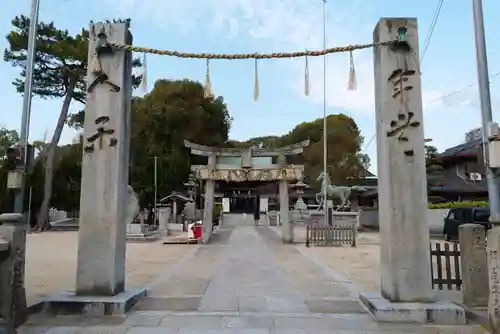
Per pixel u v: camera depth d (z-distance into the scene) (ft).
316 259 44.24
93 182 22.35
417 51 22.15
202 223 69.46
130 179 134.62
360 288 27.63
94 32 23.20
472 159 100.37
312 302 23.31
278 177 65.77
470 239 21.83
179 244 63.16
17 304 18.25
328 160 170.30
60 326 18.60
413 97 21.81
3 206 64.59
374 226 103.55
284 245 61.16
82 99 103.55
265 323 19.20
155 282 29.50
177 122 142.00
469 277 21.52
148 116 141.59
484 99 22.11
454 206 83.71
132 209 76.23
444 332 18.04
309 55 22.84
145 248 56.70
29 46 24.30
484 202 76.64
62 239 71.87
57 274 32.99
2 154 102.83
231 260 43.06
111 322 19.24
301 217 119.75
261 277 32.01
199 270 35.73
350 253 50.47
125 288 24.85
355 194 131.85
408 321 19.39
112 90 22.89
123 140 23.16
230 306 22.38
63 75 97.14
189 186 120.16
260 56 22.86
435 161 110.52
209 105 152.25
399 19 22.30
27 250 52.85
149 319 19.76
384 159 21.68
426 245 20.89
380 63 22.30
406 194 21.18
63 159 114.93
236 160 67.92
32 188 104.47
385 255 21.65
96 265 21.80
